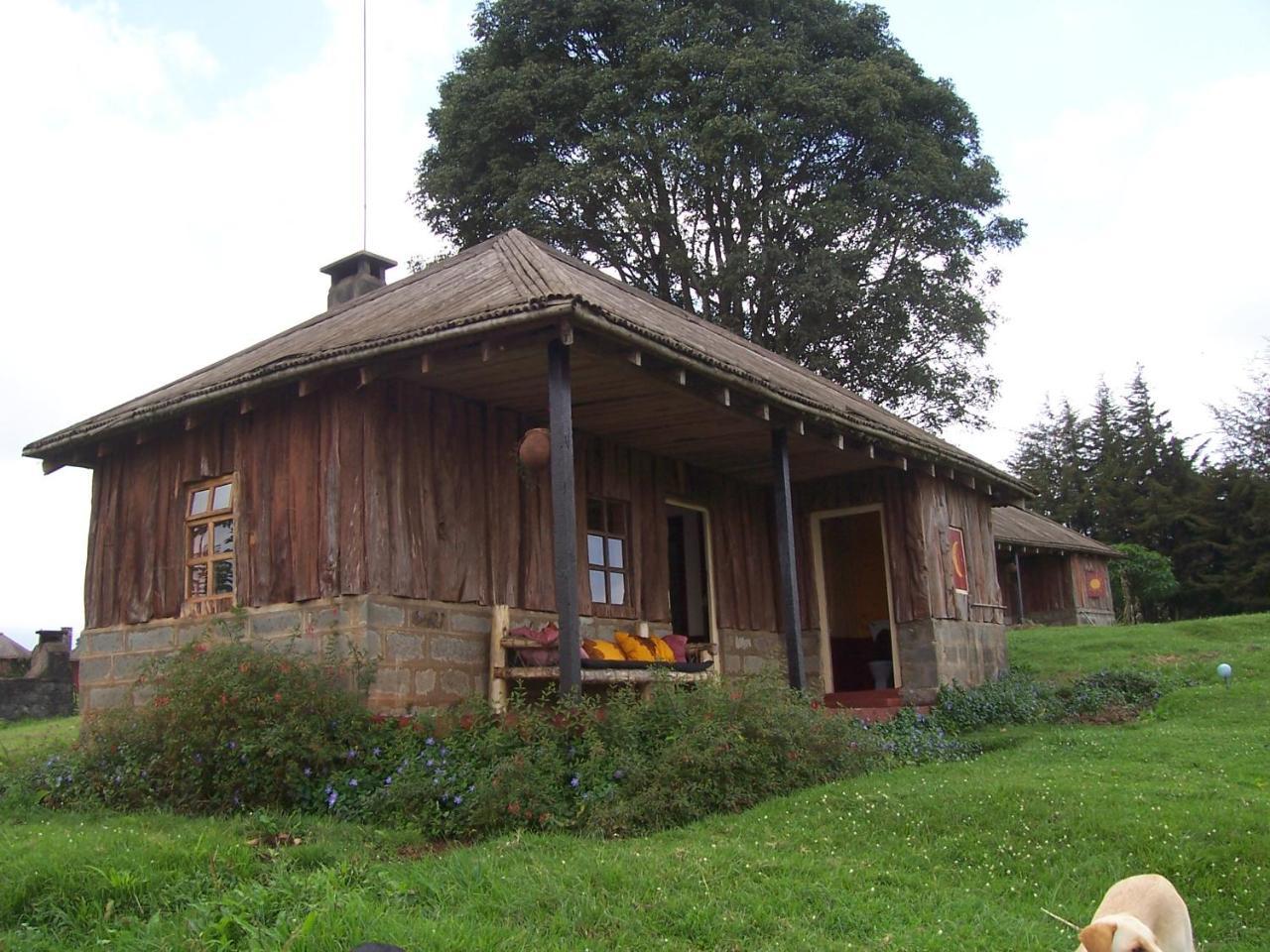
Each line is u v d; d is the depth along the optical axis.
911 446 12.62
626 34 24.25
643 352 8.59
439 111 25.64
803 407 10.38
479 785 7.11
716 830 7.00
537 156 24.45
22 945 4.76
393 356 8.60
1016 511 30.12
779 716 8.63
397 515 9.09
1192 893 5.87
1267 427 39.06
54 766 8.91
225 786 7.75
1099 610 30.38
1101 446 43.41
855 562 16.80
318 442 9.30
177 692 8.32
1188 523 37.53
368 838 6.74
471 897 5.33
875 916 5.32
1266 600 35.03
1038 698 13.98
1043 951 4.89
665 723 8.05
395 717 8.44
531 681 9.43
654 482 12.42
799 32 25.02
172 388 11.74
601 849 6.27
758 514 14.45
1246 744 9.82
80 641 10.96
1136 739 10.53
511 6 24.98
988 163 25.19
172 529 10.36
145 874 5.48
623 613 11.48
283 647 9.13
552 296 7.86
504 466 10.31
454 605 9.48
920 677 13.59
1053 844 6.58
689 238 25.19
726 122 22.45
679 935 4.96
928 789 7.82
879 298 24.34
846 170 24.94
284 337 12.40
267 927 4.80
